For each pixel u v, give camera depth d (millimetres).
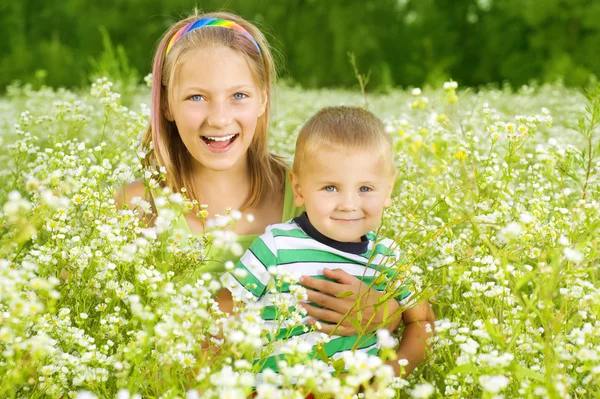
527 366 2469
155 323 2420
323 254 2945
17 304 2055
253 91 3219
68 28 35562
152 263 2742
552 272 2047
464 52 36250
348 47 35469
